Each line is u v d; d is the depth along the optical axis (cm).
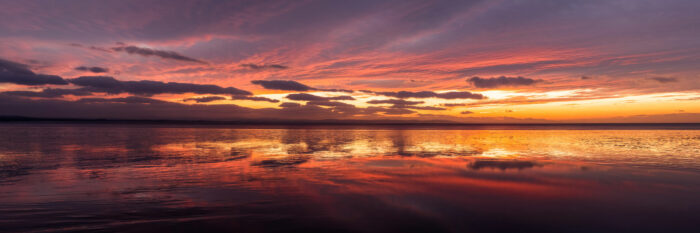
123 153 1967
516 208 841
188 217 762
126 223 719
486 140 3231
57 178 1199
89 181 1150
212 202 884
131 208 825
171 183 1123
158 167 1462
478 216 782
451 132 5362
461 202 894
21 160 1653
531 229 701
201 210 813
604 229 701
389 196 959
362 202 895
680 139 3309
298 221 743
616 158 1772
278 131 5475
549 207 847
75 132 4422
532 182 1148
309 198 931
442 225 723
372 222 741
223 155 1911
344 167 1488
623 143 2783
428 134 4594
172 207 838
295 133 4722
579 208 841
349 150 2227
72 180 1165
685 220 751
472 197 945
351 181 1172
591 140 3209
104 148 2241
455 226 718
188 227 700
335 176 1267
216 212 799
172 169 1411
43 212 788
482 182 1153
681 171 1348
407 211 818
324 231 686
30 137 3281
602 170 1390
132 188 1044
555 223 735
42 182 1128
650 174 1284
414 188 1059
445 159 1764
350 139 3347
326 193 990
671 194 971
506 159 1756
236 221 738
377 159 1764
